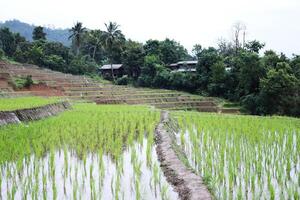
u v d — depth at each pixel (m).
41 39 89.88
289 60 60.06
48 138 18.72
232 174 11.91
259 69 57.91
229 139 19.78
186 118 31.14
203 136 20.66
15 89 56.03
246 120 29.33
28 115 25.47
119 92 62.44
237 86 63.88
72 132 21.08
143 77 76.56
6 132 19.38
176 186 11.76
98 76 85.38
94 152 16.62
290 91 48.78
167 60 88.12
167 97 61.41
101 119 27.97
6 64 69.44
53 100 36.25
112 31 86.38
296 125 26.67
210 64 70.56
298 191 11.20
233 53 90.44
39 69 73.69
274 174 12.98
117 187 11.20
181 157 14.97
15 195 10.87
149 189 11.52
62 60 80.75
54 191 10.52
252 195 10.90
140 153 16.80
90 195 10.98
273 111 50.56
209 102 60.59
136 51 83.44
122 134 21.81
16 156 14.88
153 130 22.55
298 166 14.34
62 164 14.49
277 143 18.52
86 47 100.88
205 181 11.58
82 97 55.53
